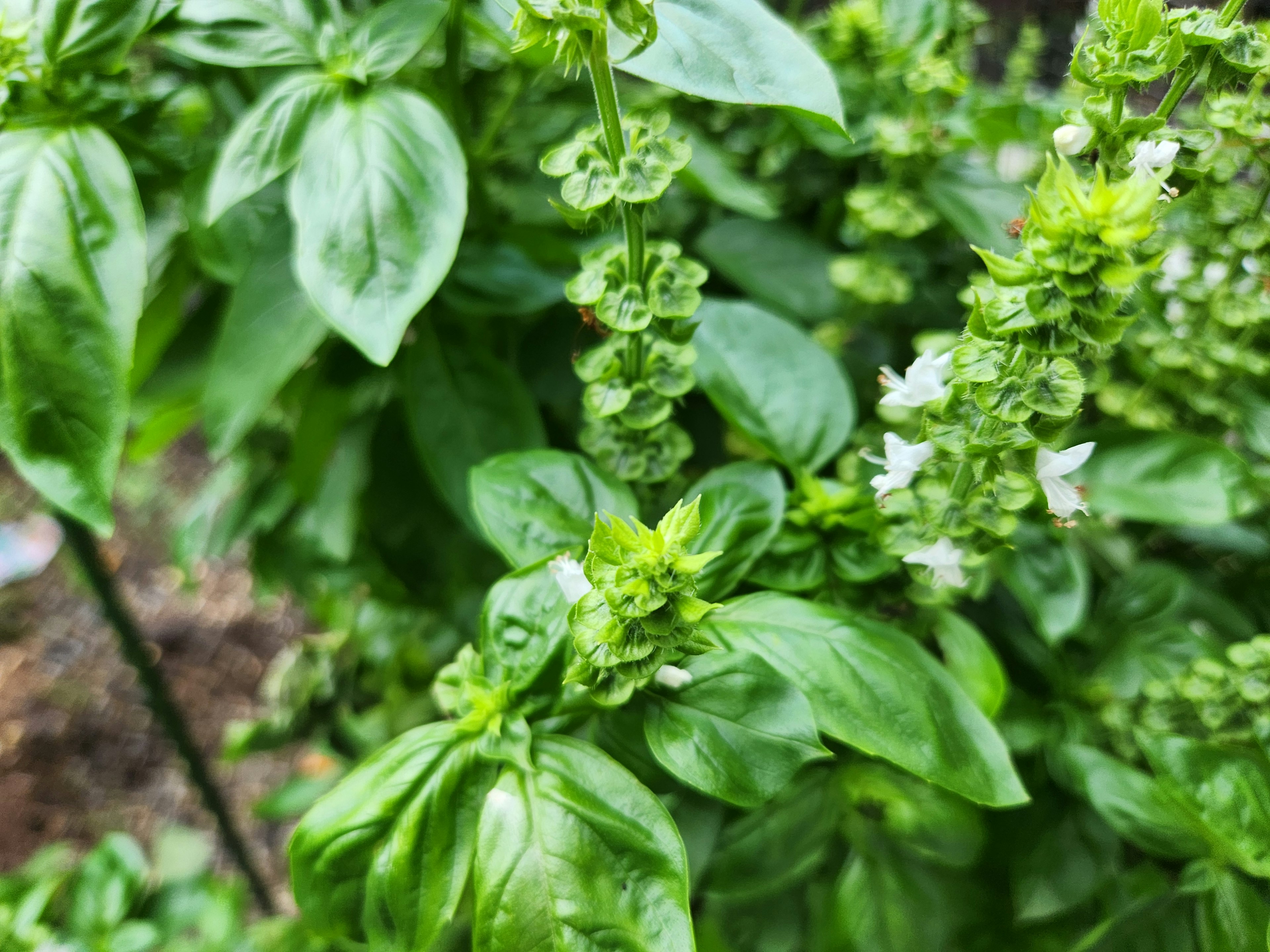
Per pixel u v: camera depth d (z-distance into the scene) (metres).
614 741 0.18
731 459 0.27
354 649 0.37
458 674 0.19
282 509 0.31
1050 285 0.15
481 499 0.19
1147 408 0.23
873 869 0.21
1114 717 0.22
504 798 0.17
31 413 0.19
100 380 0.19
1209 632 0.24
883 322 0.28
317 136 0.20
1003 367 0.16
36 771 0.43
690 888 0.20
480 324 0.25
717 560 0.19
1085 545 0.25
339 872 0.17
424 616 0.34
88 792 0.42
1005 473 0.18
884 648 0.18
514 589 0.18
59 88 0.20
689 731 0.17
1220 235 0.22
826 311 0.26
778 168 0.29
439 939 0.24
